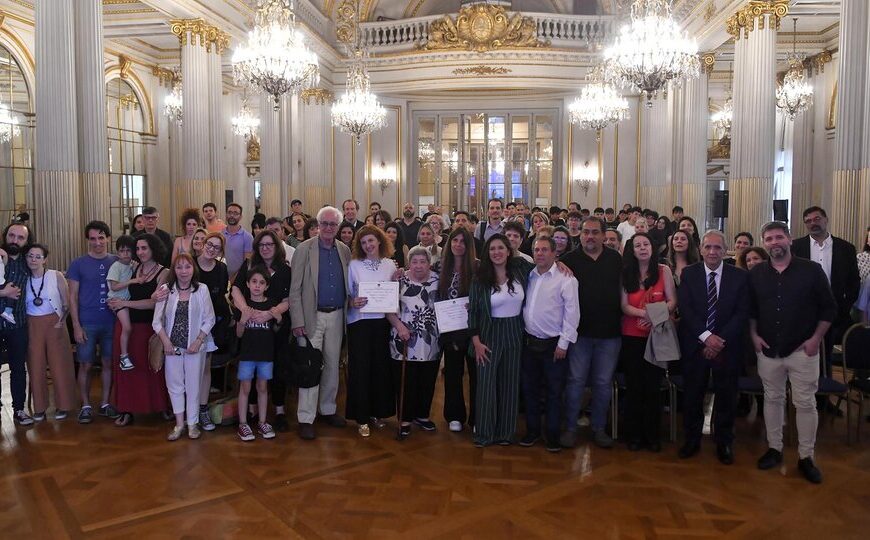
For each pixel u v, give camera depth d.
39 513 3.82
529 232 9.39
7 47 11.66
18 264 5.29
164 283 5.06
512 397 4.94
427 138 18.23
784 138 16.47
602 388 4.89
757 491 4.14
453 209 18.28
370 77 16.28
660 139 14.98
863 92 6.95
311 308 5.10
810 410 4.35
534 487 4.20
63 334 5.47
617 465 4.57
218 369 6.42
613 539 3.54
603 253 4.86
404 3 18.38
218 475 4.38
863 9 6.88
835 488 4.18
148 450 4.83
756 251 5.45
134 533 3.59
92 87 7.68
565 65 15.55
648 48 8.23
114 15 11.65
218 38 10.93
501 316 4.87
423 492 4.13
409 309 5.13
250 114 16.73
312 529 3.65
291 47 8.77
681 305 4.66
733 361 4.57
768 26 9.46
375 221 7.90
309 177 16.06
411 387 5.11
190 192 10.56
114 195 14.83
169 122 16.33
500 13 15.39
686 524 3.71
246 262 5.20
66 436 5.11
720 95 19.20
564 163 17.17
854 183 7.01
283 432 5.26
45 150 7.14
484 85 15.67
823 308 4.32
